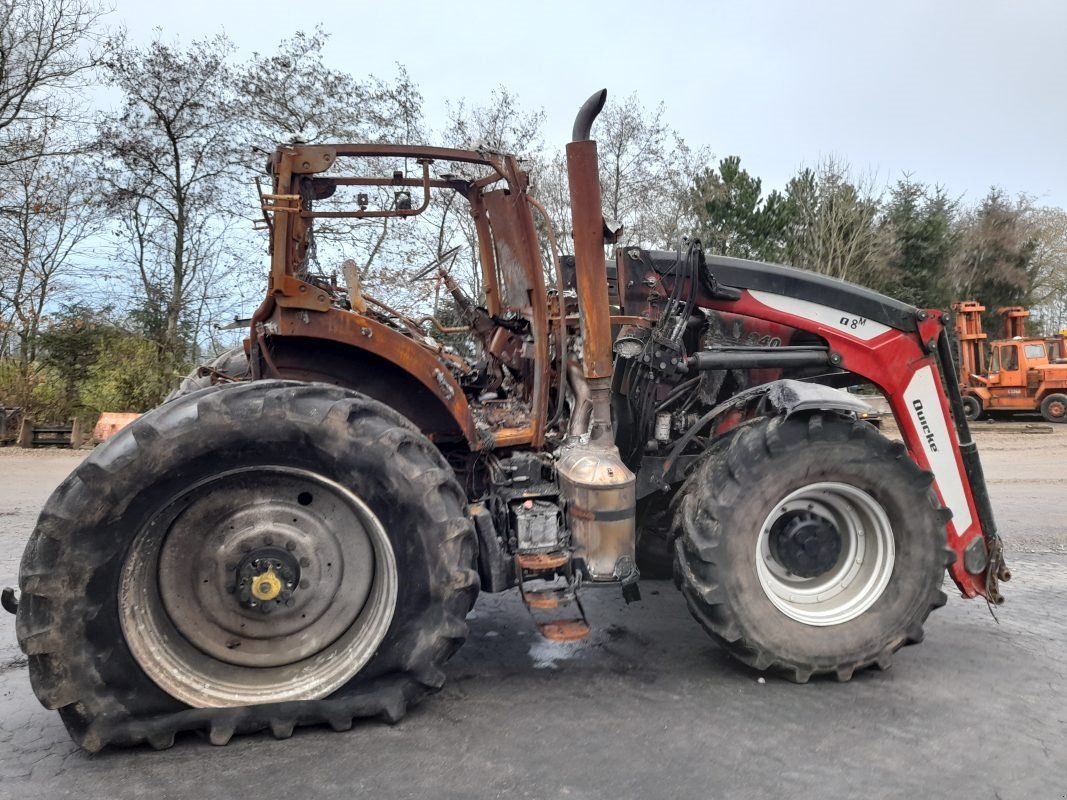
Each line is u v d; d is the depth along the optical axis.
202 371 4.45
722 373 4.22
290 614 2.92
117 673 2.64
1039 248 36.50
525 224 3.72
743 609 3.29
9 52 18.28
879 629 3.42
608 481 3.33
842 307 4.09
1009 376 20.31
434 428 3.57
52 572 2.53
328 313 3.24
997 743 2.84
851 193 26.25
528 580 3.29
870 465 3.40
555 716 3.02
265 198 3.22
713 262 4.15
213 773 2.53
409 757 2.65
